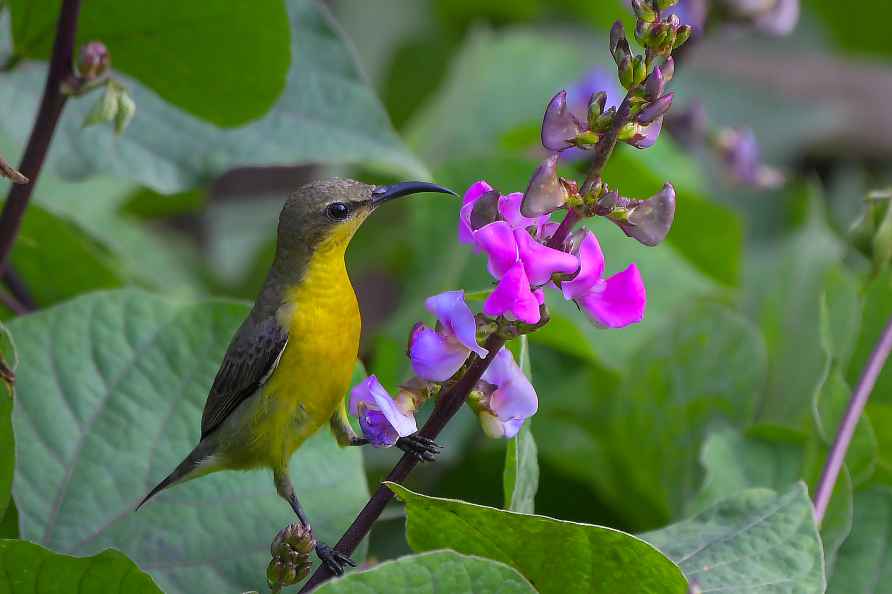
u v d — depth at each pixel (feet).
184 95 9.24
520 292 8.80
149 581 8.87
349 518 9.11
